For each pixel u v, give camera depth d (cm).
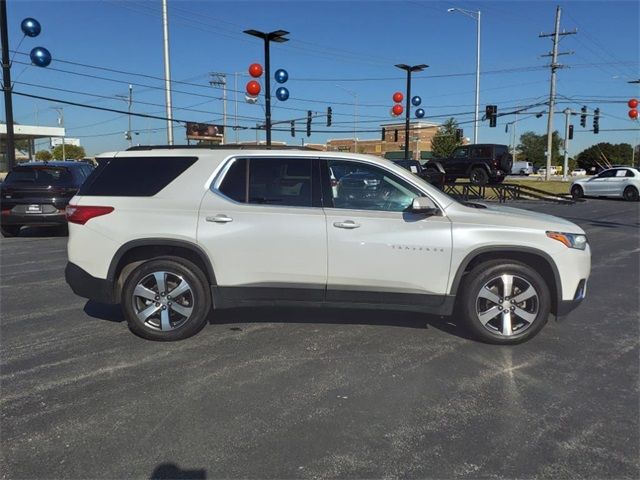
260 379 424
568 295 496
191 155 514
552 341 518
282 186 500
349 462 312
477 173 2791
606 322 582
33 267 867
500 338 501
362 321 569
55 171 1196
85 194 513
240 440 335
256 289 497
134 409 374
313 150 513
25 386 411
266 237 488
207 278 507
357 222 486
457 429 350
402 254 486
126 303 505
